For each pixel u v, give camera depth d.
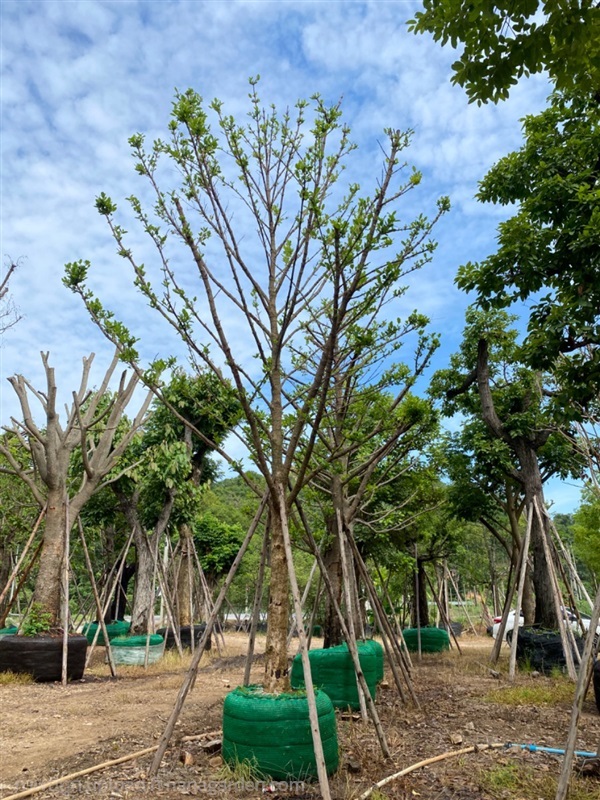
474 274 7.66
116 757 4.99
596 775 4.53
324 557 10.57
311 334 7.10
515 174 8.93
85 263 5.48
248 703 4.47
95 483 12.21
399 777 4.43
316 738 3.93
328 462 5.98
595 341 6.43
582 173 7.26
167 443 14.74
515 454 13.46
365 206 5.16
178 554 18.50
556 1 3.50
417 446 8.34
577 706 3.79
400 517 12.20
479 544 24.77
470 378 12.37
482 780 4.33
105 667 12.37
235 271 5.51
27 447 12.78
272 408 5.61
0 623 11.66
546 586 11.98
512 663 10.04
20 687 9.18
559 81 3.93
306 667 4.21
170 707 7.31
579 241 6.34
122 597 19.25
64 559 10.87
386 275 5.32
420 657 13.91
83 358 12.89
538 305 7.23
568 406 6.63
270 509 5.89
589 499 16.45
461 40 3.79
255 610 5.95
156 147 5.71
